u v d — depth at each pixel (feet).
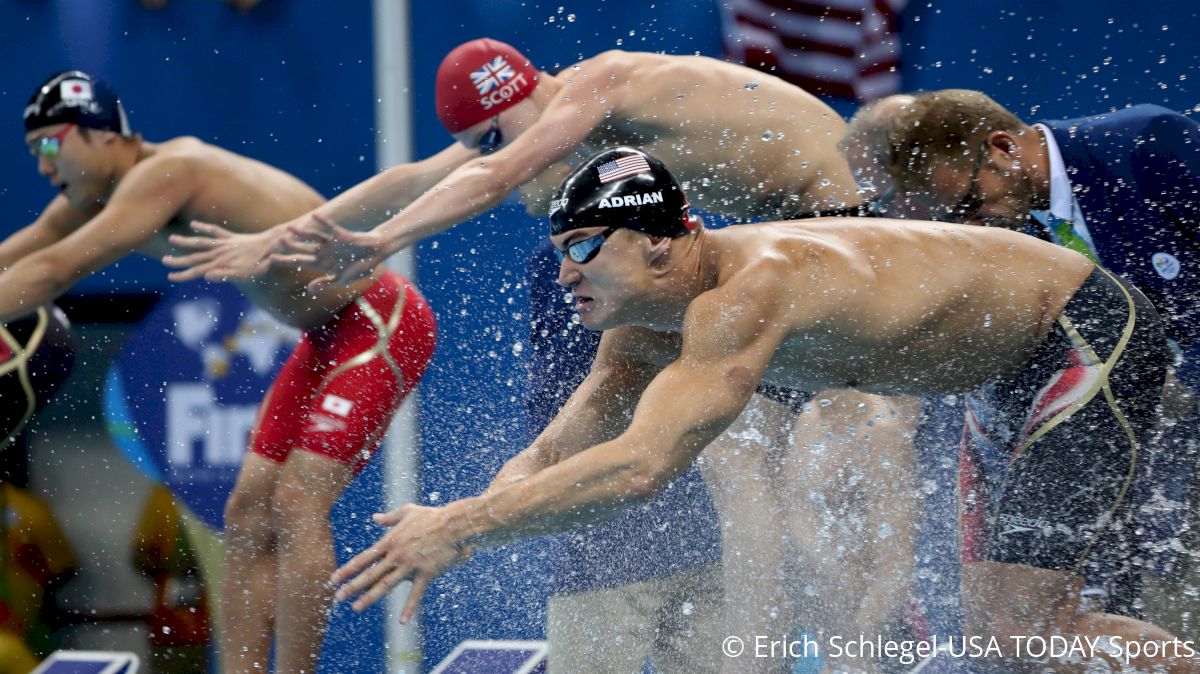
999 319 31.45
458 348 51.55
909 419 39.96
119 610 49.52
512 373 51.06
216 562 50.52
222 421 51.11
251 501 43.75
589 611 40.52
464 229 52.13
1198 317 35.58
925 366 31.40
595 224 28.45
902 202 39.70
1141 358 32.12
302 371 44.88
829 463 39.99
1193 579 33.76
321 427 42.91
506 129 43.57
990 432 34.24
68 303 51.72
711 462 40.09
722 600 40.22
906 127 35.47
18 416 48.80
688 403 27.30
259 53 53.52
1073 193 35.32
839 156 41.98
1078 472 31.50
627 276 28.81
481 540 27.25
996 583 31.83
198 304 51.34
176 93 53.78
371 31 53.06
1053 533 31.63
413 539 27.14
